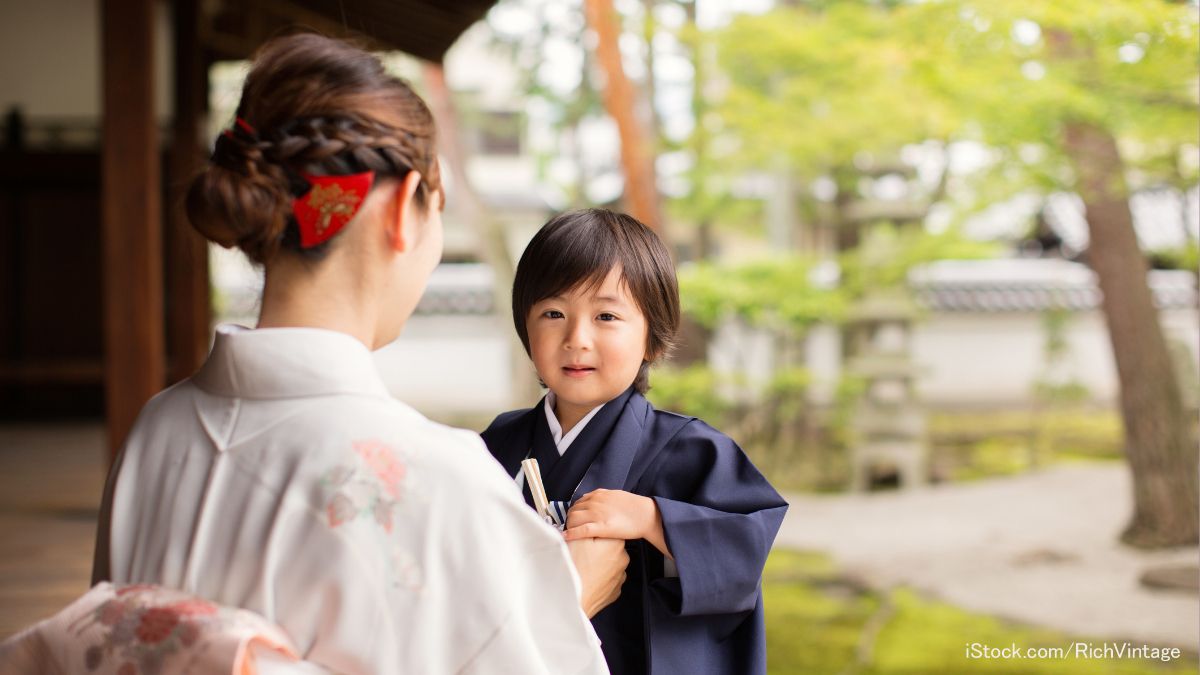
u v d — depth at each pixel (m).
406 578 0.88
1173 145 6.95
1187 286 15.74
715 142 10.34
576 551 1.17
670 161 11.27
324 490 0.88
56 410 11.86
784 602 7.18
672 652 1.25
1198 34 5.38
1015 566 7.81
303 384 0.93
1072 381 14.72
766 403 11.66
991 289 16.41
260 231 0.91
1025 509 9.77
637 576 1.29
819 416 12.08
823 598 7.26
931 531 9.07
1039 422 14.43
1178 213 9.41
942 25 6.23
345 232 0.94
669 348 1.42
